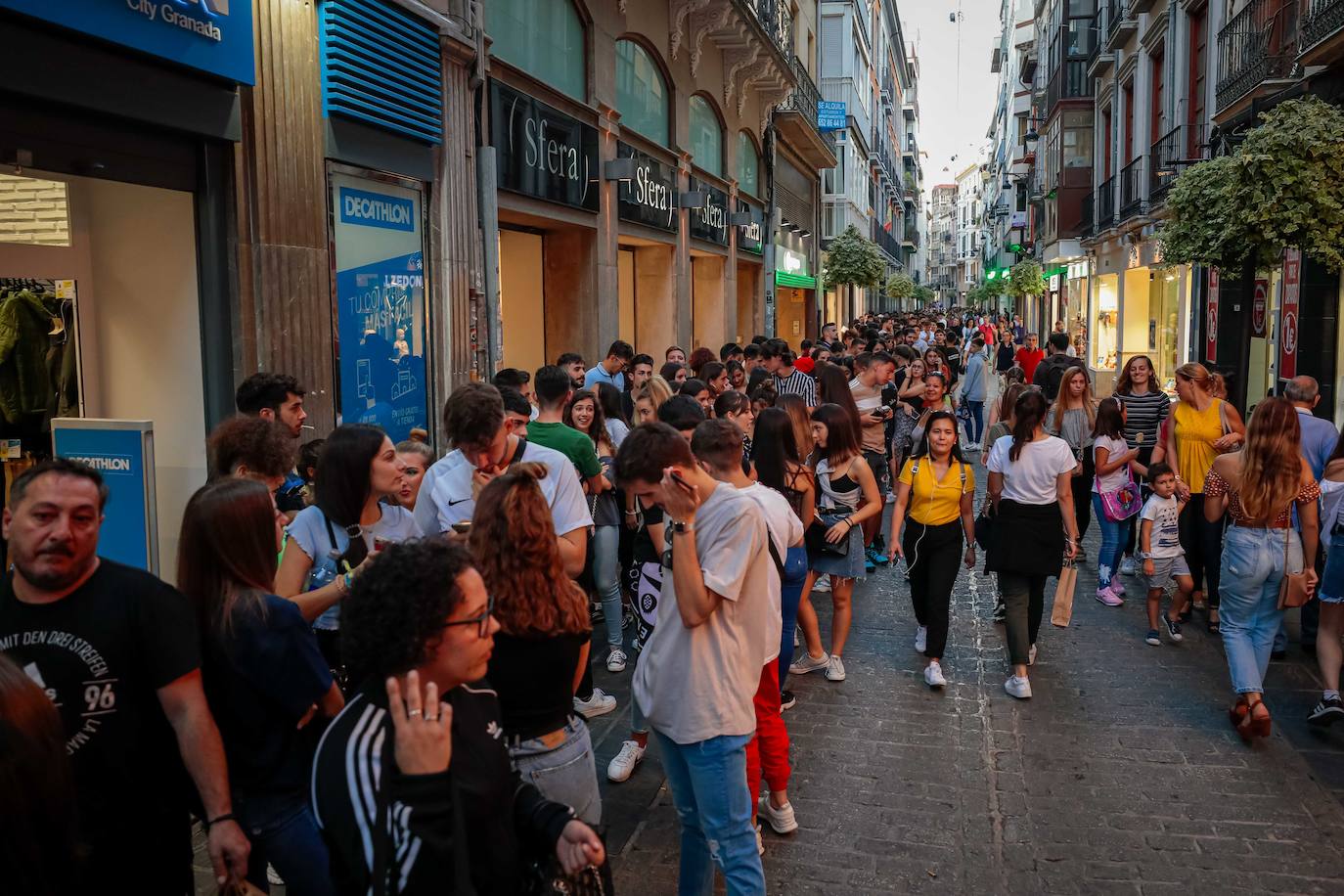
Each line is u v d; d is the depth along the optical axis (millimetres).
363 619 1941
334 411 7465
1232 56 14219
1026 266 40562
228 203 6406
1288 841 4184
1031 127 42062
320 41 7215
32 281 5898
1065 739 5273
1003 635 7211
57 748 1950
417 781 1866
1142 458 8570
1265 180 8562
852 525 6094
